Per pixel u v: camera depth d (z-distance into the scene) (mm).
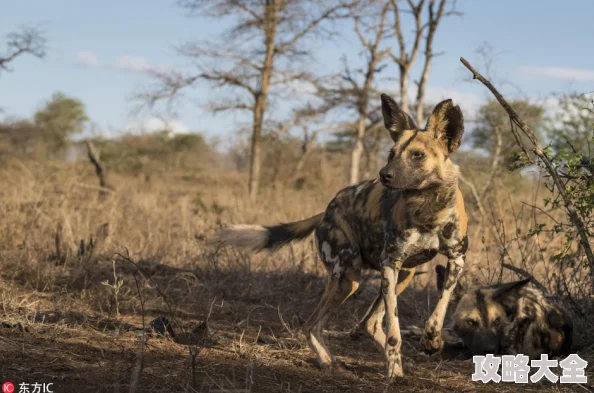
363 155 27125
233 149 31219
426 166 4883
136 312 6641
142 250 9086
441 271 6180
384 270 5176
